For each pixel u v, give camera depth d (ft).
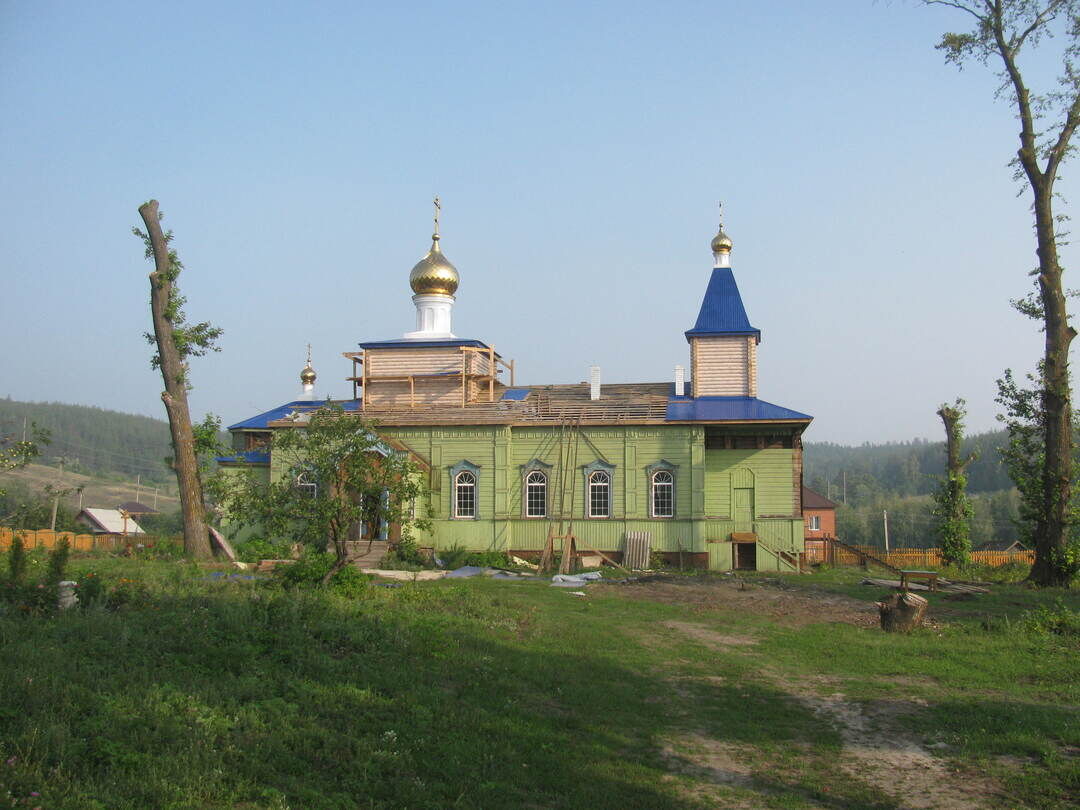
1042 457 114.93
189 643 42.83
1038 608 77.15
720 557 131.13
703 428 131.34
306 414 136.36
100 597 51.11
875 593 90.38
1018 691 47.39
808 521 241.35
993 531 358.84
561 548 130.82
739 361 141.49
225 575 82.74
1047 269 105.50
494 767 33.60
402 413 138.51
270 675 40.57
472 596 73.10
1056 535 103.65
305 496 71.72
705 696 46.68
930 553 158.30
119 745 29.43
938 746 38.81
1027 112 105.50
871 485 640.58
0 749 27.66
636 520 130.93
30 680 33.42
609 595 86.17
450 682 43.96
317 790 29.40
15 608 47.14
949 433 159.22
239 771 29.71
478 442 133.49
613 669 50.93
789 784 34.68
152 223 119.03
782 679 50.44
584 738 38.60
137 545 126.00
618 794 32.73
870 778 35.32
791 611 76.59
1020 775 35.06
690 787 34.09
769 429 133.59
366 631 49.83
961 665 53.62
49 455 494.18
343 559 72.33
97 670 36.99
